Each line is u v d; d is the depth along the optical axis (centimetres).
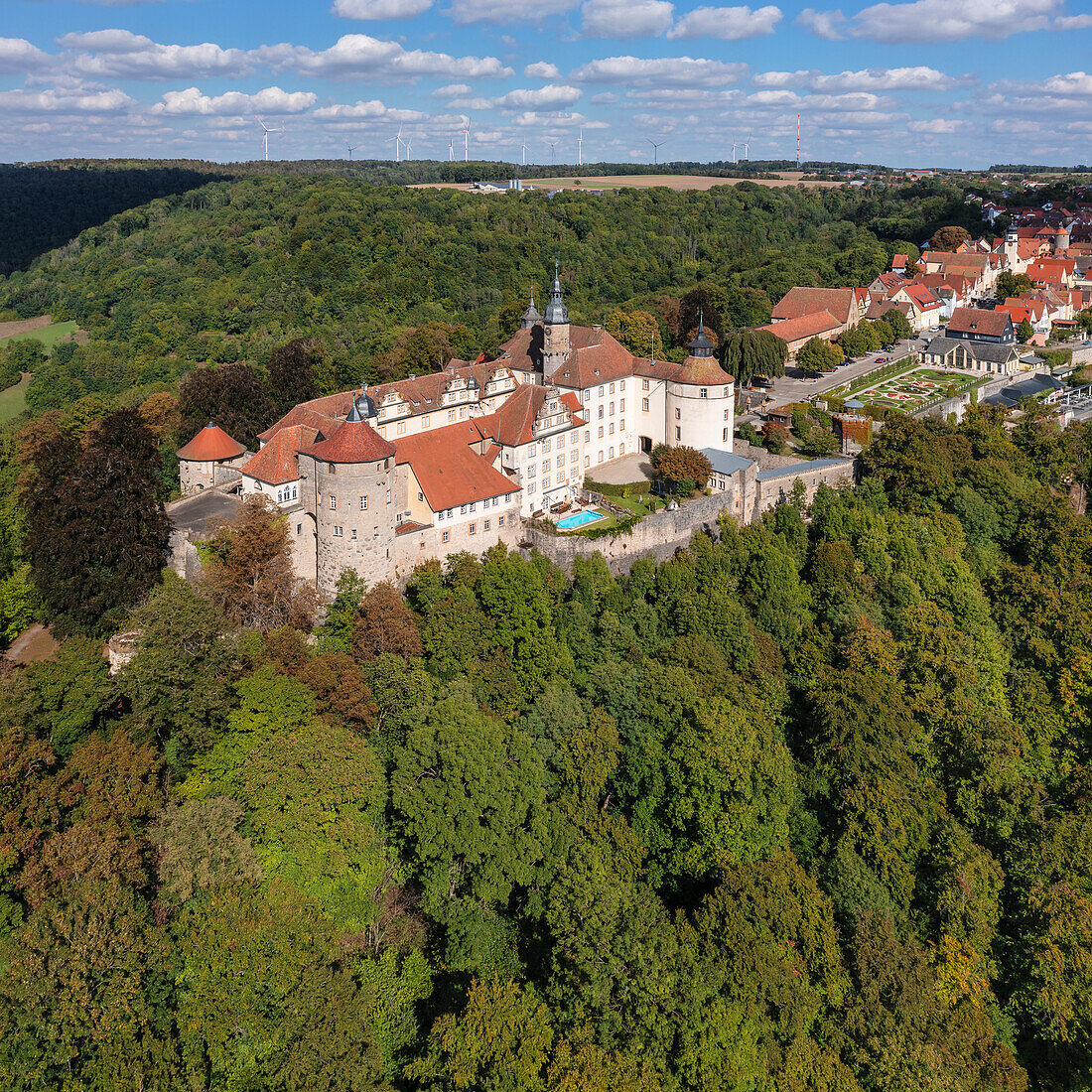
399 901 9169
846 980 8638
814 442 17462
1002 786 10931
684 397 15950
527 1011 7531
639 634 12138
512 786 8906
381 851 8994
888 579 14225
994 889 10056
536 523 13638
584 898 8169
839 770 10669
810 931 8769
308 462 11719
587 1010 7656
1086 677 13200
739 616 12406
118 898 7225
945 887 9812
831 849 10144
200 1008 6812
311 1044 6744
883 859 9856
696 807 9650
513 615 11362
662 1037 7369
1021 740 12219
